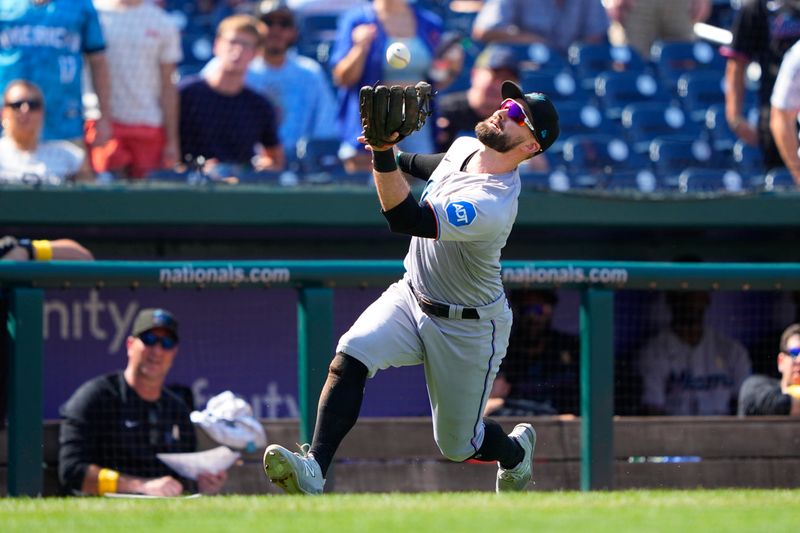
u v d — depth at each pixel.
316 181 29.69
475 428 18.28
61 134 28.14
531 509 14.98
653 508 15.26
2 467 23.41
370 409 29.42
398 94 15.25
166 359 24.25
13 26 27.56
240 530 13.00
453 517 13.98
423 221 16.03
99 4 29.27
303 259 31.42
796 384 27.38
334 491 24.34
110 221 27.91
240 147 30.11
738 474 26.19
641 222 30.59
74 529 13.35
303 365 24.28
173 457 24.27
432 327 17.34
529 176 31.94
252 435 24.83
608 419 25.22
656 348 29.16
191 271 23.83
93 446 23.84
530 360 27.91
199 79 30.09
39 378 22.95
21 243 24.33
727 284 25.95
